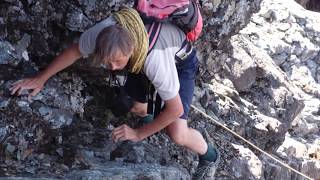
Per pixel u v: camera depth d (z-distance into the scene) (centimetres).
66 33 238
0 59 216
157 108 201
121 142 250
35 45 231
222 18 297
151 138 270
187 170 272
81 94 251
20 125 212
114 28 171
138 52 176
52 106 224
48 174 210
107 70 247
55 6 232
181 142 217
